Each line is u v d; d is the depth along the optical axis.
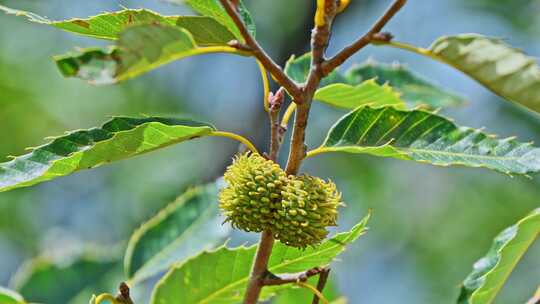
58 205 1.61
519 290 1.53
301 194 0.56
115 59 0.53
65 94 1.64
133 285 0.67
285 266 0.61
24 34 1.58
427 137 0.59
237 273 0.62
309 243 0.56
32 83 1.59
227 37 0.59
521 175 0.58
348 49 0.56
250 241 0.82
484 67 0.57
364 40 0.56
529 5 1.56
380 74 0.71
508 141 0.59
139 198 1.63
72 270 0.71
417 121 0.59
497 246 0.64
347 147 0.59
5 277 1.51
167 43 0.53
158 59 0.53
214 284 0.62
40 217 1.58
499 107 1.50
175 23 0.59
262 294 0.62
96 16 0.59
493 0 1.58
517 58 0.56
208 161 1.65
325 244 0.60
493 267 0.63
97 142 0.56
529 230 0.61
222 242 0.69
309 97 0.56
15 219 1.54
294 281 0.58
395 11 0.56
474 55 0.56
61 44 1.62
